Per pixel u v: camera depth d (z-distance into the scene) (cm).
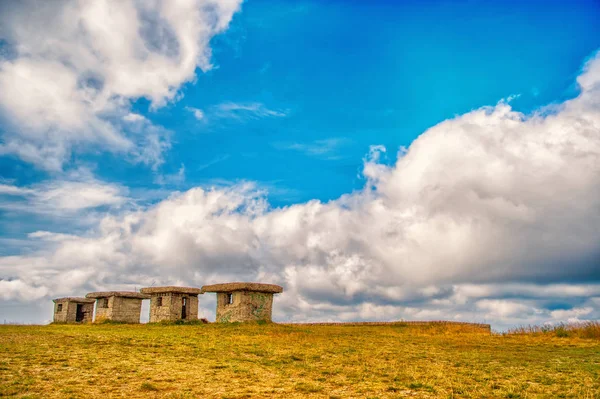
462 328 3253
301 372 1650
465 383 1496
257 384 1445
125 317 4250
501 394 1352
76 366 1599
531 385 1465
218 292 3806
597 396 1326
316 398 1298
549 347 2383
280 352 2089
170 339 2427
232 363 1791
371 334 2958
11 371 1484
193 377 1510
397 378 1558
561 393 1355
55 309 4619
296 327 3344
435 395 1345
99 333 2644
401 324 3631
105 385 1362
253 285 3659
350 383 1488
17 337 2320
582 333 2859
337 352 2131
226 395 1299
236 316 3656
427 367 1769
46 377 1423
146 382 1414
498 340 2680
